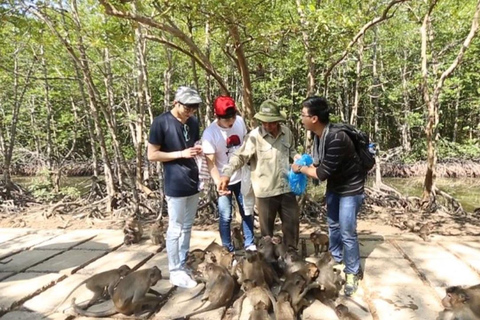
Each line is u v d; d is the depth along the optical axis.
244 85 7.23
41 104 20.64
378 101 22.44
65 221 8.59
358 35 6.65
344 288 4.12
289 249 4.36
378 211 9.18
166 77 12.46
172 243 4.21
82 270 5.05
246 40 6.66
